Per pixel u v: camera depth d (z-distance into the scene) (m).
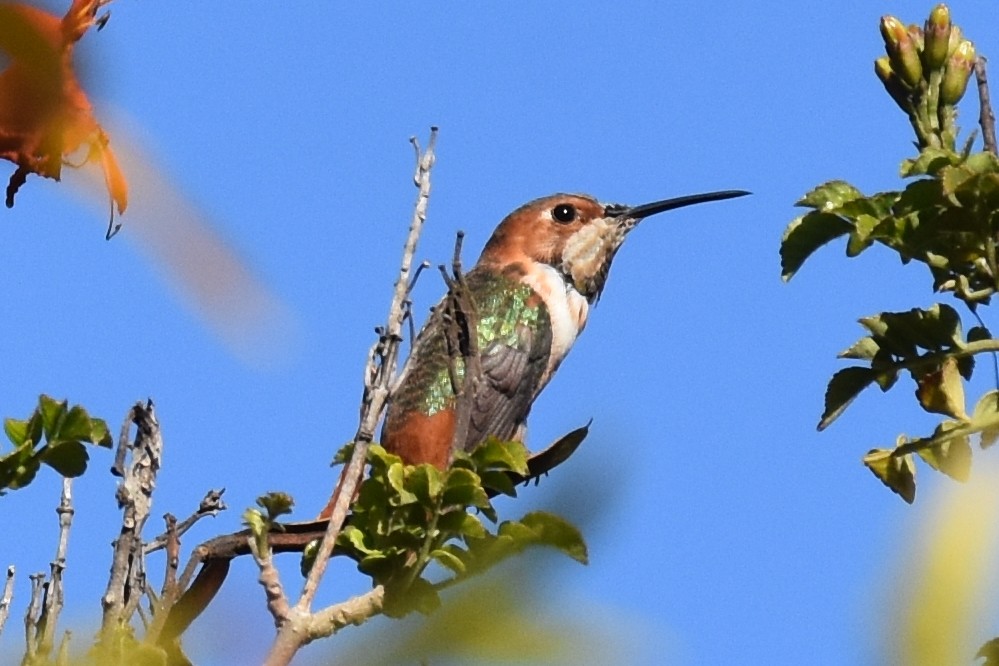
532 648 2.10
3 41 1.88
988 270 7.09
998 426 7.09
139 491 6.76
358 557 6.92
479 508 6.95
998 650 2.30
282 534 7.21
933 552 1.70
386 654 2.14
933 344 7.20
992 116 8.08
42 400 6.86
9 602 6.54
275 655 6.31
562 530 2.25
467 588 2.18
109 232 1.82
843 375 7.39
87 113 2.05
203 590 7.00
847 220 7.00
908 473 7.31
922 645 1.67
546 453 7.41
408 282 7.73
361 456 7.11
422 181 7.95
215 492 7.25
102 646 3.25
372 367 7.52
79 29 2.72
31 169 2.67
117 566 6.45
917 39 8.12
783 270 7.25
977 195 6.67
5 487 6.88
